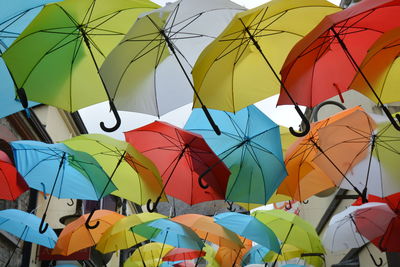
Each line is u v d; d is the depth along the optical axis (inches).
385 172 202.5
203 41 160.6
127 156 217.6
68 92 163.6
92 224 285.3
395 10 132.2
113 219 287.0
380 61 146.3
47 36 155.6
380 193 202.1
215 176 206.2
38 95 160.1
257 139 210.8
